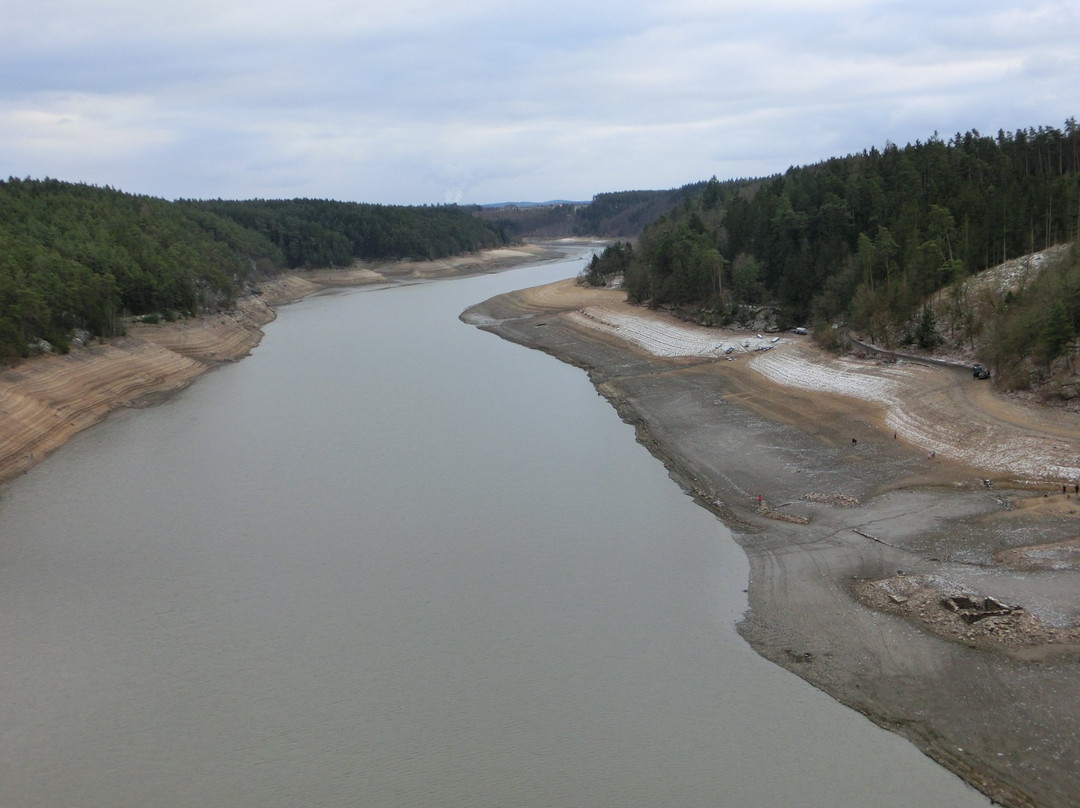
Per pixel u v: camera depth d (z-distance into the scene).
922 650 38.31
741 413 77.94
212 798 31.75
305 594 46.59
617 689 37.44
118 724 36.03
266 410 87.06
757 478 61.25
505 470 66.00
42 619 44.44
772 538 51.22
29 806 31.56
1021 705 34.16
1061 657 36.41
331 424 80.88
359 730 35.34
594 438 74.25
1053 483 53.41
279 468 67.75
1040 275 78.75
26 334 87.62
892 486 56.81
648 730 34.78
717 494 59.12
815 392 81.69
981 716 33.97
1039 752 31.80
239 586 47.62
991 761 31.78
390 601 45.62
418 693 37.66
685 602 44.50
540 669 39.06
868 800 30.50
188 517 57.59
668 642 40.84
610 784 31.86
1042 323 68.38
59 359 88.56
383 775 32.69
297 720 36.06
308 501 60.19
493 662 39.75
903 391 75.12
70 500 61.22
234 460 70.12
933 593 42.31
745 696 36.59
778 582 45.81
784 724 34.72
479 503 59.03
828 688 36.81
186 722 36.09
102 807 31.45
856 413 73.31
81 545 53.28
